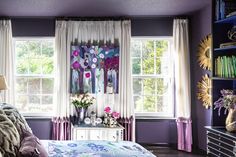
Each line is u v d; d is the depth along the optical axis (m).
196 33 5.07
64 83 5.06
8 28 5.04
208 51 4.67
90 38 5.12
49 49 5.32
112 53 5.12
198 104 5.06
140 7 4.55
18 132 2.13
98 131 4.51
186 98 5.07
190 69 5.22
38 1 4.16
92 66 5.09
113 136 4.53
